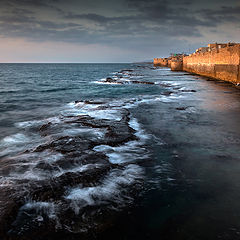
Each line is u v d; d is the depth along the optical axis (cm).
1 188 455
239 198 454
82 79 4762
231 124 1023
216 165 602
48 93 2362
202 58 4525
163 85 2861
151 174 552
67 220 381
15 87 2997
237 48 2508
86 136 801
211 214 405
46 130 892
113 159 632
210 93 2062
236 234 357
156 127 977
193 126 995
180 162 621
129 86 2967
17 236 344
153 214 405
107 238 347
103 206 422
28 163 574
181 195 464
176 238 349
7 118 1210
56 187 459
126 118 1089
